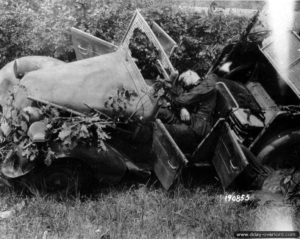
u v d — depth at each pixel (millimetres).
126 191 5797
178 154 5492
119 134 5867
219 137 5816
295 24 8070
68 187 5574
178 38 7910
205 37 7973
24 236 4934
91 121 5453
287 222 5539
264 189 6074
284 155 6199
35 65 6145
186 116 6090
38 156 5375
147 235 5094
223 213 5559
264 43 6922
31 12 7754
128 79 5879
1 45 7461
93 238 4969
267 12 8383
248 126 6082
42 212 5289
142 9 7777
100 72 5797
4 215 5273
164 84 5820
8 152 5480
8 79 6121
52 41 7480
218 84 6164
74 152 5387
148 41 6254
